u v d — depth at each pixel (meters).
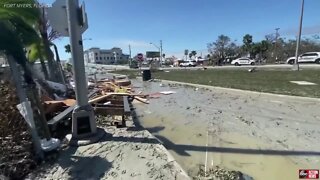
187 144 6.03
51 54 12.01
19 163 4.59
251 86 14.89
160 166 4.56
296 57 30.03
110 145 5.62
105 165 4.65
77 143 5.64
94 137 5.92
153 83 21.52
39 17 6.45
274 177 4.36
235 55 84.00
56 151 5.30
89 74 34.84
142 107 10.62
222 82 18.20
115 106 8.45
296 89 12.90
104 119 7.88
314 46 60.53
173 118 8.57
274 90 12.84
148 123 8.06
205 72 33.34
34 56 10.62
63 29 5.69
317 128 6.79
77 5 5.59
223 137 6.42
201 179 4.26
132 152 5.21
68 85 13.87
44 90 8.66
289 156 5.15
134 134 6.44
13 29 4.88
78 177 4.27
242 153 5.39
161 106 10.74
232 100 11.36
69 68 31.34
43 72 12.26
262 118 8.03
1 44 4.52
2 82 6.08
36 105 5.32
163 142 6.20
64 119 6.89
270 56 66.69
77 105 5.90
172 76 27.81
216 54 84.50
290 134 6.41
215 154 5.39
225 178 4.25
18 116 5.59
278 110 8.96
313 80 16.86
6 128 5.38
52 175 4.36
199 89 15.70
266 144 5.82
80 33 5.67
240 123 7.59
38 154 4.94
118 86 15.98
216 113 9.00
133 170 4.43
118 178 4.18
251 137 6.32
